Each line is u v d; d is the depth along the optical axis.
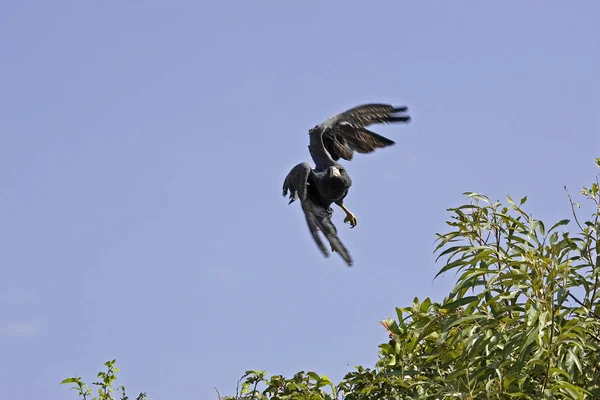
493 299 20.78
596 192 22.56
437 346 22.14
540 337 19.11
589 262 22.05
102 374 26.06
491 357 20.58
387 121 25.77
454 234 22.56
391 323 23.48
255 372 24.58
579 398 18.61
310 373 24.06
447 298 22.67
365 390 23.08
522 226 22.22
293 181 23.44
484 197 22.62
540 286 19.97
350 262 21.48
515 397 19.58
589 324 20.02
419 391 21.23
